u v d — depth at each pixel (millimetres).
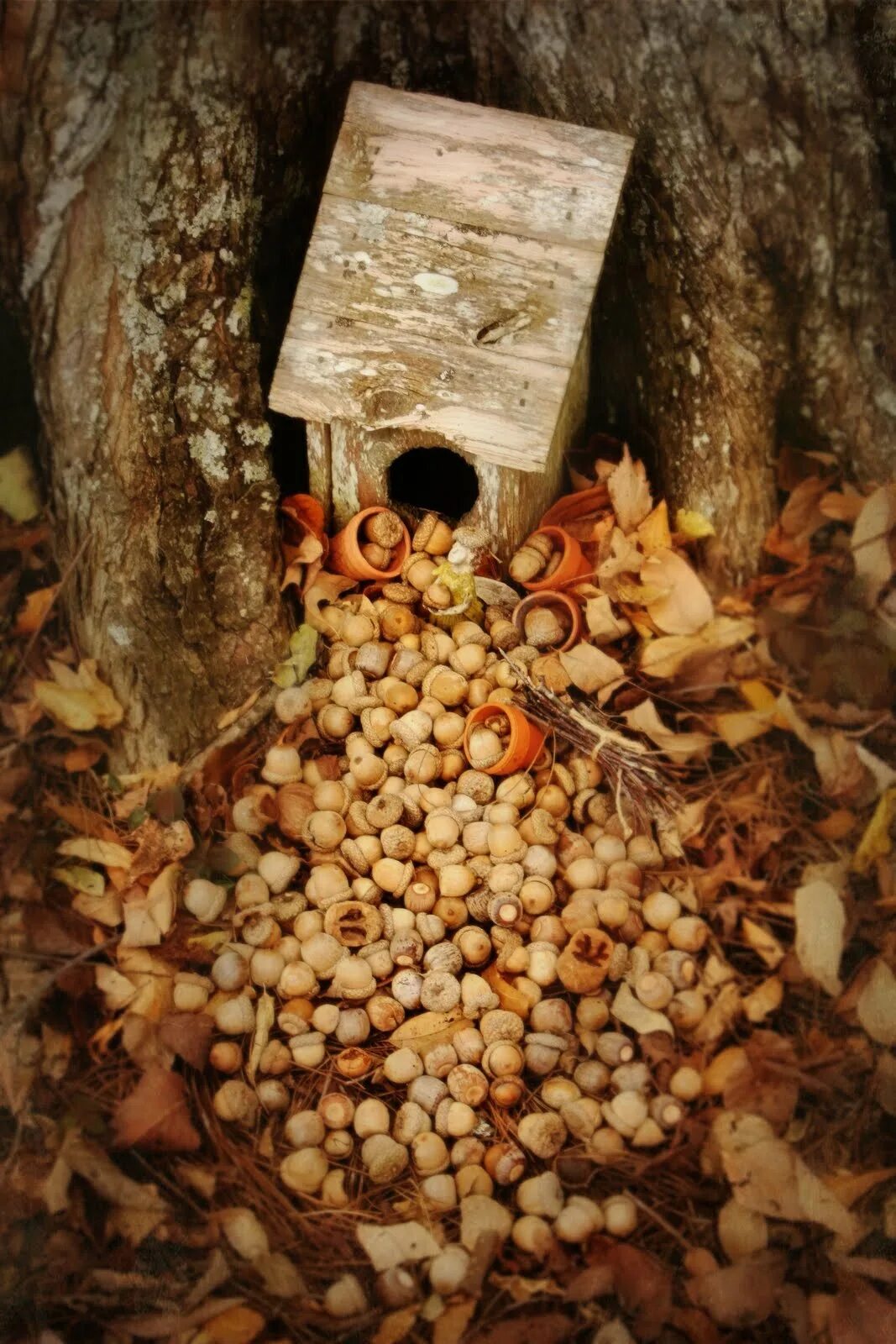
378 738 920
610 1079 860
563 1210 834
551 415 898
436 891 893
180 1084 861
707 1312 823
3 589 939
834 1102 865
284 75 917
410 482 1048
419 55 935
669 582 955
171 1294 827
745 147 923
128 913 893
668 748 934
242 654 950
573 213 895
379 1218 837
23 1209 842
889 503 960
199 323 919
